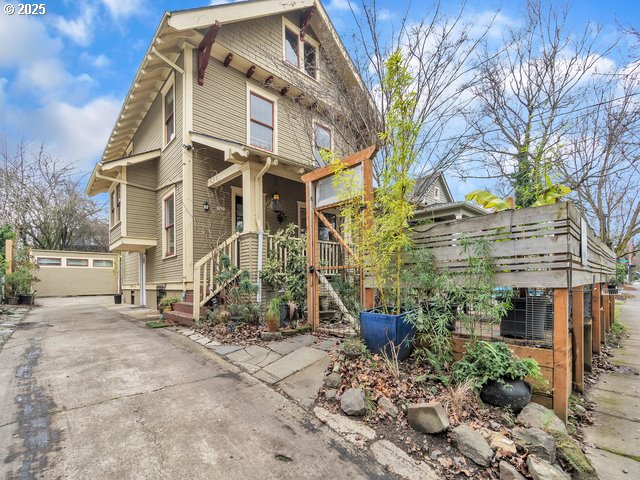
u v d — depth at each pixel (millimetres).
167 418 2594
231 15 7488
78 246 20406
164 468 2010
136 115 9648
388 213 3686
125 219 8344
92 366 3736
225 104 8031
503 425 2369
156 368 3688
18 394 2967
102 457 2094
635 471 2059
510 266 2879
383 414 2557
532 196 4770
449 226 3291
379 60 5172
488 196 4184
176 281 7633
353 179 4059
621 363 4387
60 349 4445
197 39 7441
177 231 7684
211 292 6137
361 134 5867
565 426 2473
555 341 2652
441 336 3035
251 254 5996
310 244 5145
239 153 5977
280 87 9055
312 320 5062
